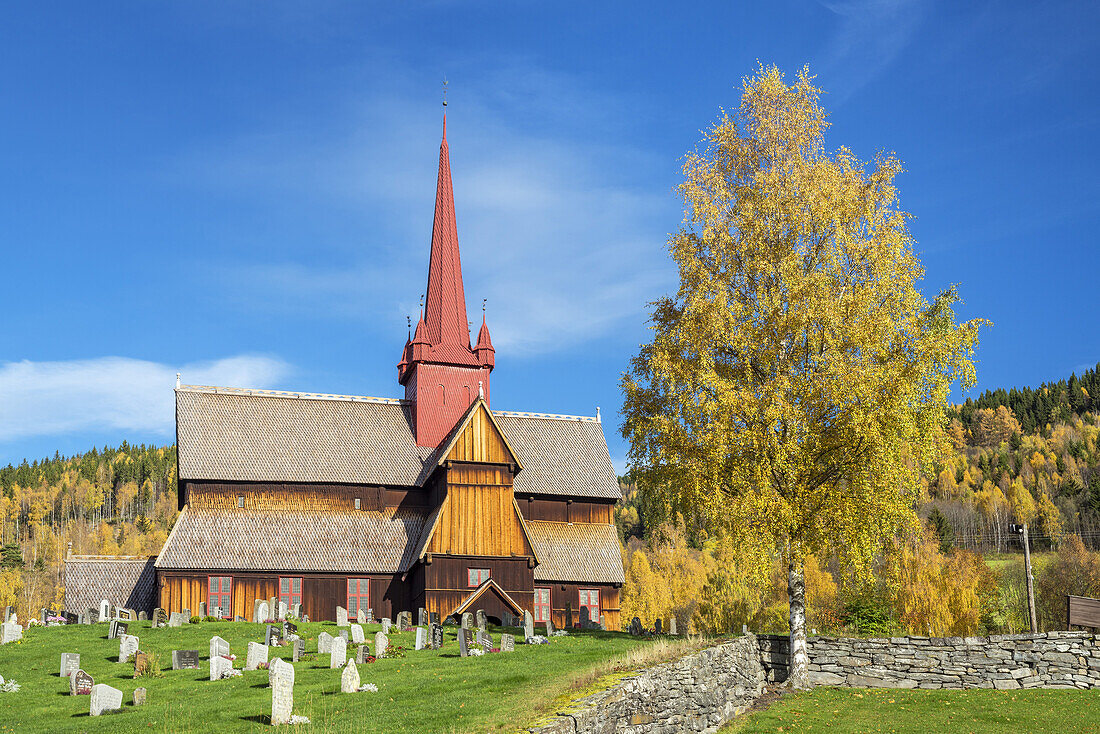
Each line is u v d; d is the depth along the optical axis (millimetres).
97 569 63750
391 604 60500
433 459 65250
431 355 70125
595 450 72625
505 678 33656
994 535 146875
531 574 60000
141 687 33312
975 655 37719
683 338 39875
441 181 75625
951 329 38188
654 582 123375
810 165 40875
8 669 39781
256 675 36000
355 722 28172
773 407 37031
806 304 38312
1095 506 148875
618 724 27641
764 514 36625
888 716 33500
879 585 57250
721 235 40938
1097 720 32344
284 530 61219
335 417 67938
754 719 33875
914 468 37844
